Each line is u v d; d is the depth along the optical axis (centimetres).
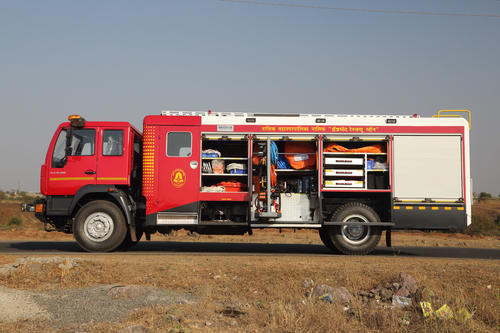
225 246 1444
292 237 1953
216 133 1202
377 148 1227
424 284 752
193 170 1191
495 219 2980
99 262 880
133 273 822
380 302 688
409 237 2142
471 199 1206
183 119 1204
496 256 1238
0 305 614
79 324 552
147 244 1505
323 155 1212
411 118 1224
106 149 1191
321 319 578
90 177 1179
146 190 1184
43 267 838
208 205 1215
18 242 1541
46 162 1183
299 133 1210
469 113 1241
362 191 1202
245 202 1210
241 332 534
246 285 768
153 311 601
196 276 815
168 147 1197
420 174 1206
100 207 1163
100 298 663
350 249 1192
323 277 804
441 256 1212
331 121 1218
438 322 591
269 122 1212
